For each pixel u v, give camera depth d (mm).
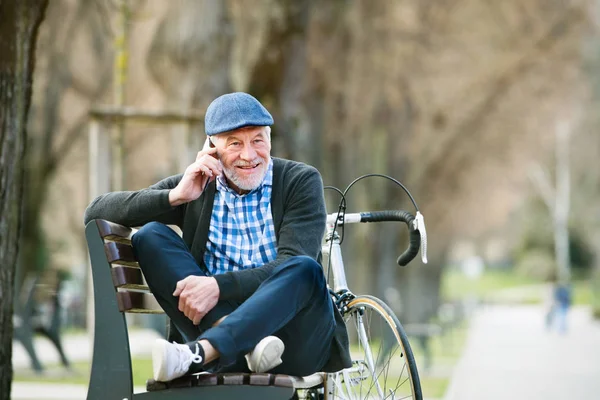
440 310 63906
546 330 59500
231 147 6926
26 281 41906
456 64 42719
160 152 42969
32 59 9469
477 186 59375
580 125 90938
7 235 9211
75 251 59812
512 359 33500
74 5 32438
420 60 41938
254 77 26469
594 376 25781
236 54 25062
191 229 7141
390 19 38375
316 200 7172
